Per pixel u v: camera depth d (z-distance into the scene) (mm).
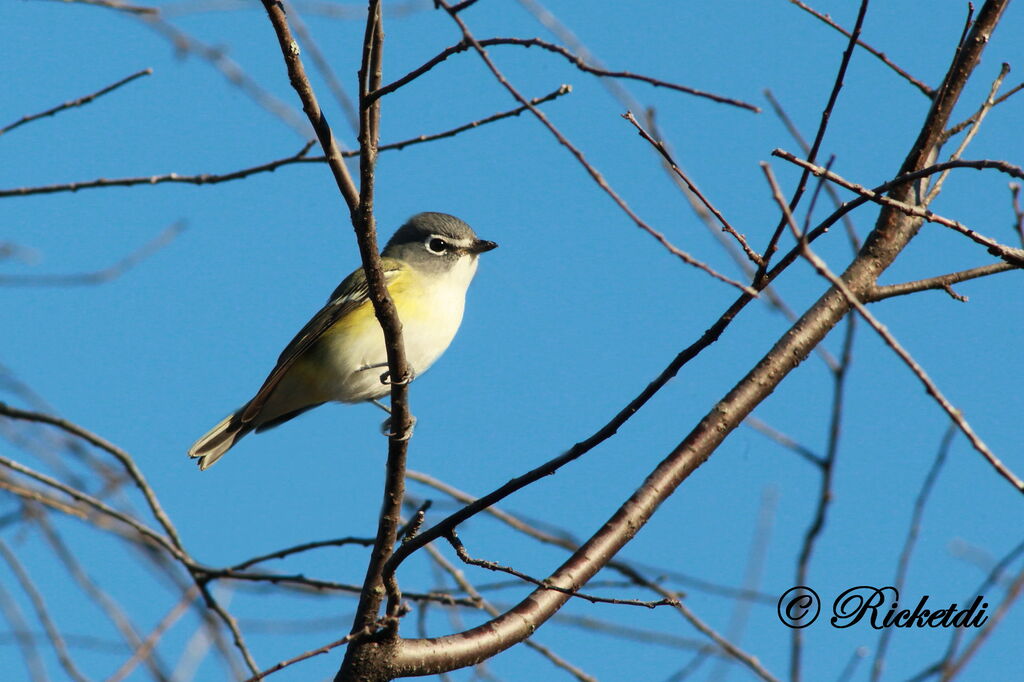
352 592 12422
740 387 10633
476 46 7469
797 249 8148
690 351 8648
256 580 12266
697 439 10461
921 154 9734
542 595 9984
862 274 10773
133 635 11891
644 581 12203
